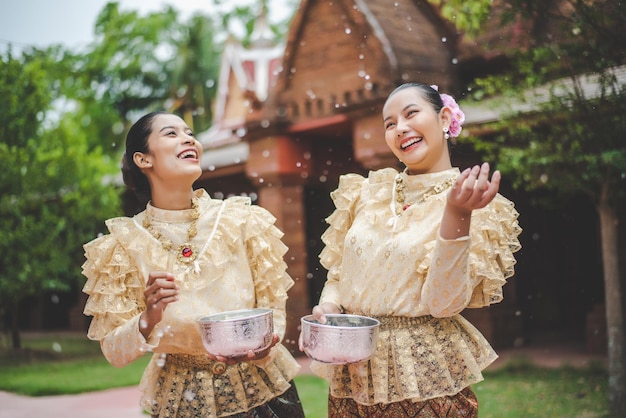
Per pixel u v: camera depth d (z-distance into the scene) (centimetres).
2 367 1178
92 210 1269
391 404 265
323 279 1286
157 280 248
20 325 2222
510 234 267
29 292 1270
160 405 286
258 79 1958
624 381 613
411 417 262
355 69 909
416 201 275
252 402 289
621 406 610
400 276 263
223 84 2041
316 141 1077
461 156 885
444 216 234
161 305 249
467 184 222
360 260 275
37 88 1217
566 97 585
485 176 223
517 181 674
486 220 257
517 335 1086
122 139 2672
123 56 2736
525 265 1207
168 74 2891
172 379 286
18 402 836
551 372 847
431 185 274
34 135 1213
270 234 304
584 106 573
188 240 287
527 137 659
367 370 266
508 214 267
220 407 283
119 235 282
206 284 279
